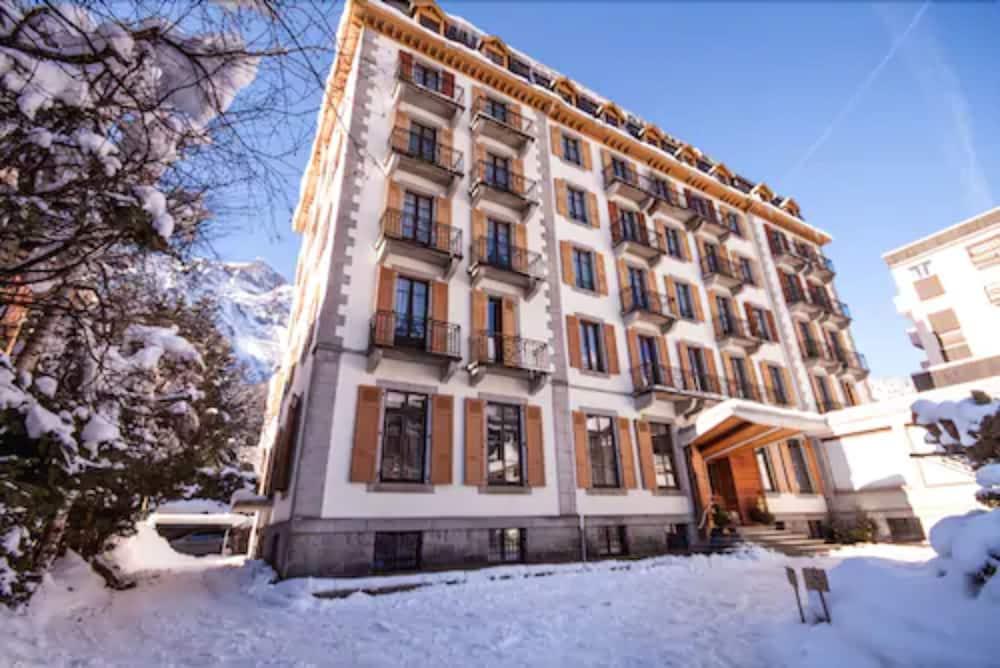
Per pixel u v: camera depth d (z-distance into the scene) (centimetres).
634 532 1391
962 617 426
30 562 638
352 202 1323
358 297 1235
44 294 453
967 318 2658
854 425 1819
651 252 1855
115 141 386
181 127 384
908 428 1692
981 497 713
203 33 358
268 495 1361
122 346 684
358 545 1019
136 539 1805
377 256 1302
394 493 1095
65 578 866
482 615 764
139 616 757
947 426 791
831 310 2414
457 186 1495
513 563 1191
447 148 1530
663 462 1587
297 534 974
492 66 1767
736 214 2422
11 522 491
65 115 348
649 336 1731
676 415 1642
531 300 1520
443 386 1254
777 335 2167
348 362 1159
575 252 1745
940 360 2722
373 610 805
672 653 559
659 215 2077
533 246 1614
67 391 597
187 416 902
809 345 2278
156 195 362
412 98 1532
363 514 1048
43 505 436
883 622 468
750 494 1702
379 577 968
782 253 2422
